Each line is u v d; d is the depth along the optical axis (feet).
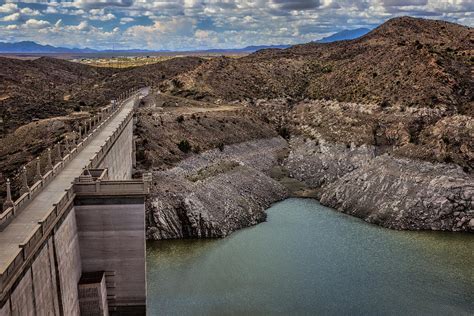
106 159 184.34
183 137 323.37
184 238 236.43
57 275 114.01
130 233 138.00
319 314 167.43
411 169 288.51
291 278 193.67
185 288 184.24
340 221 265.34
